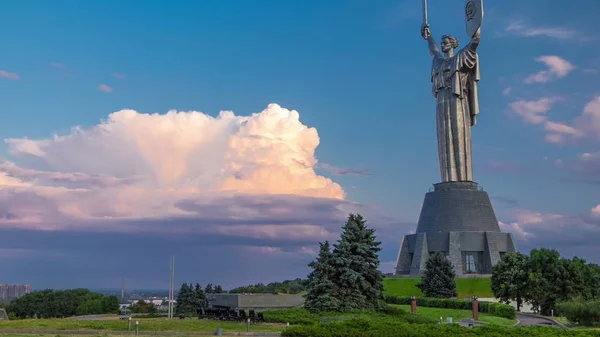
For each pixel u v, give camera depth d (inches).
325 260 2743.6
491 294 4522.6
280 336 1891.0
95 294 6584.6
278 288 5856.3
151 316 3469.5
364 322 1952.5
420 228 5684.1
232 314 2498.8
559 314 3147.1
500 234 5482.3
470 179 5733.3
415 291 4576.8
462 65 5679.1
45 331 1903.3
